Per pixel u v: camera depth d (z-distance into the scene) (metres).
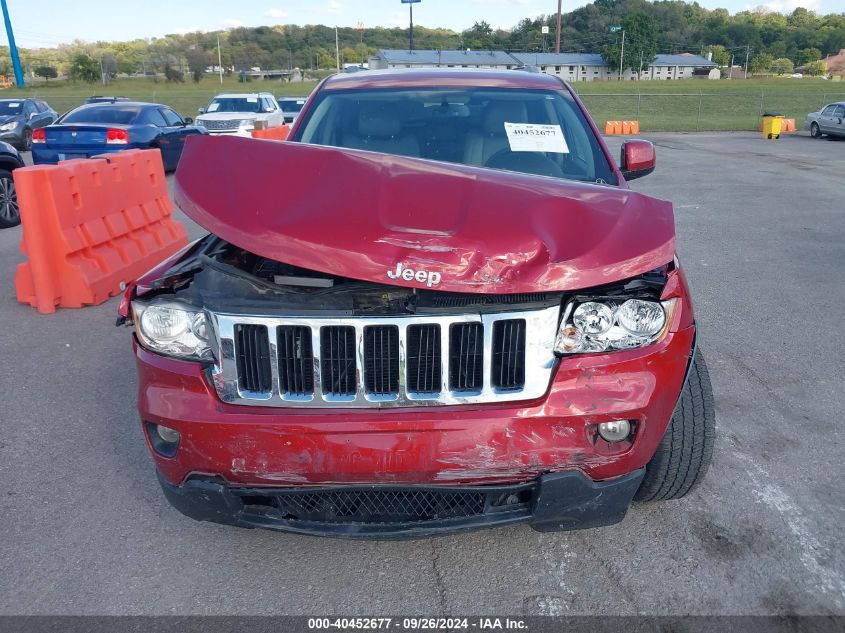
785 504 3.26
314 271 2.74
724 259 8.00
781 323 5.77
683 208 11.55
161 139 14.80
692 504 3.27
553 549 2.97
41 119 22.30
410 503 2.55
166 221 8.06
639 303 2.50
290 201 2.68
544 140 3.85
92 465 3.69
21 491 3.45
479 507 2.54
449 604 2.66
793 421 4.06
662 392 2.52
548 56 120.56
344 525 2.53
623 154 3.96
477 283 2.40
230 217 2.62
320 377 2.45
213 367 2.53
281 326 2.44
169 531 3.14
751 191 13.59
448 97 4.11
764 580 2.76
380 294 2.54
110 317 6.04
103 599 2.71
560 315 2.49
